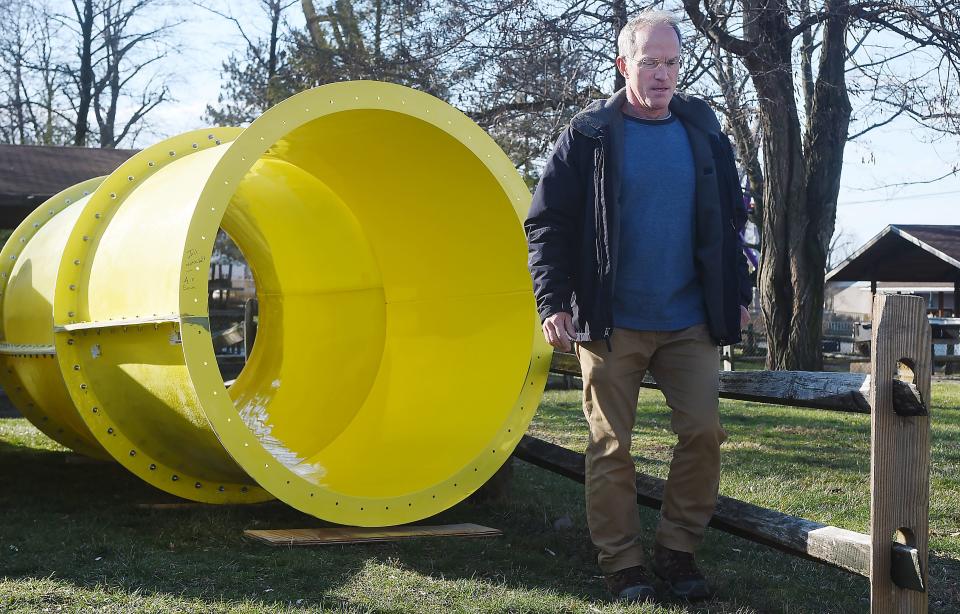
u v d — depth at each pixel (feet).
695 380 11.37
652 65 11.32
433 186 17.72
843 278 92.89
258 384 21.16
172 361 13.28
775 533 10.78
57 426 19.92
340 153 18.24
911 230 86.17
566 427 28.81
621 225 11.37
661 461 22.15
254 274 22.03
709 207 11.41
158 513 15.69
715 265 11.35
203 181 13.21
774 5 46.88
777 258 50.72
